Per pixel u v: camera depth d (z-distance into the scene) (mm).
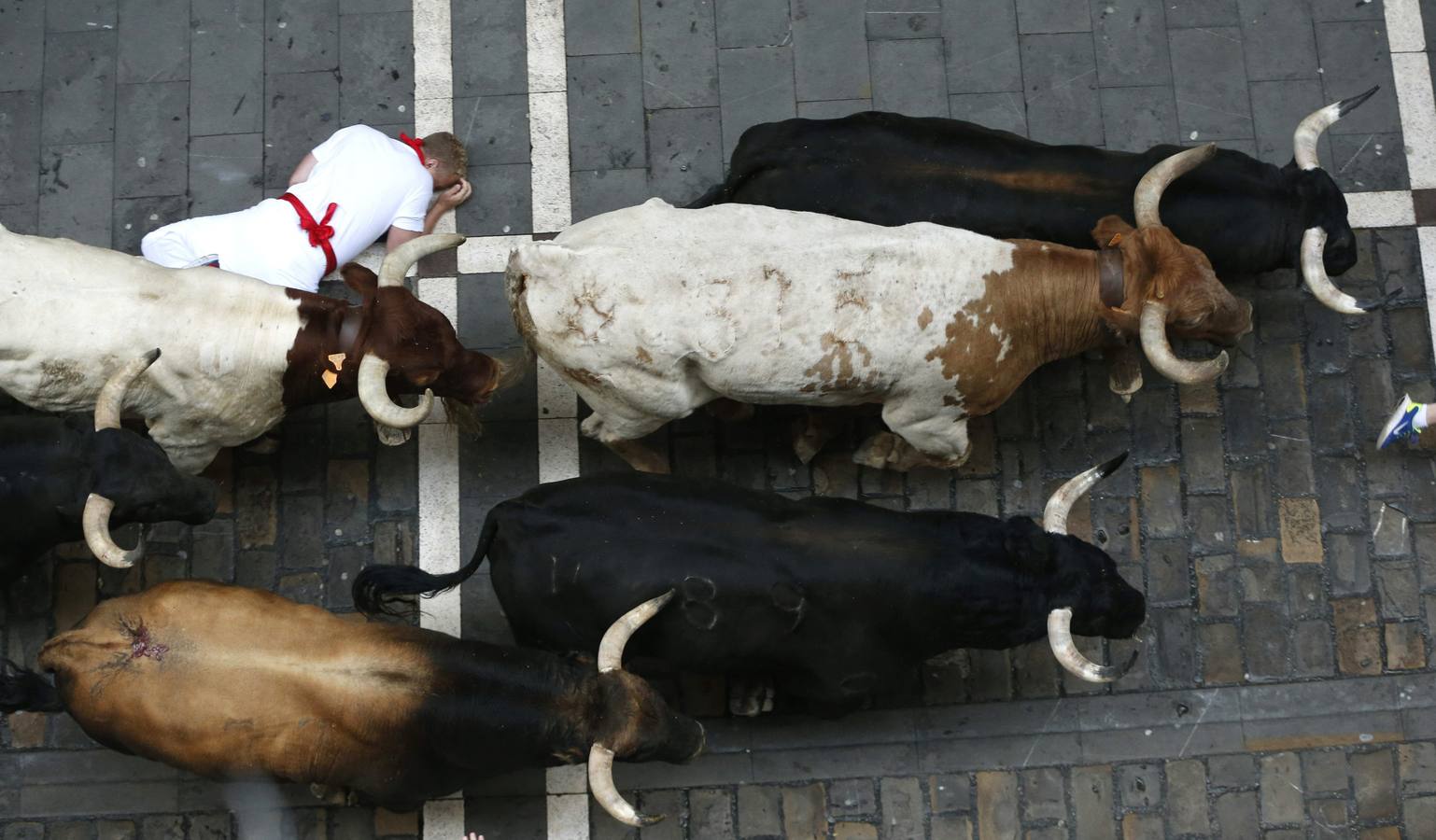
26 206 6754
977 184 5801
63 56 6906
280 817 6176
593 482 5473
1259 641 6473
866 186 5824
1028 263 5582
